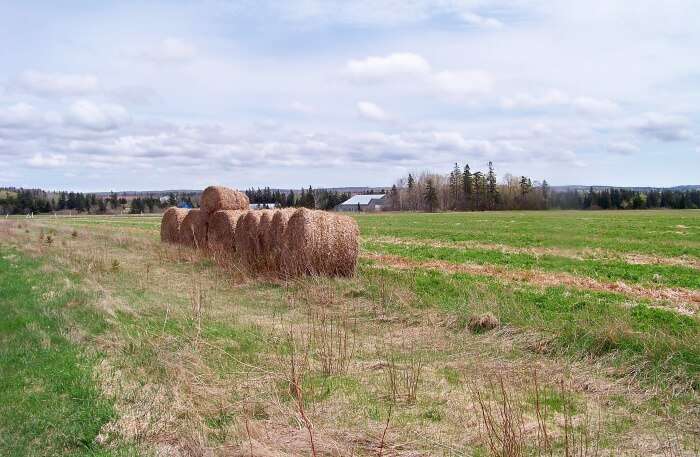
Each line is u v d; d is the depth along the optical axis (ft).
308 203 289.74
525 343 28.84
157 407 20.85
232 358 26.71
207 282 49.11
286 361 26.20
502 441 17.40
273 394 22.31
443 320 33.47
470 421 20.03
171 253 69.05
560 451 17.97
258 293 44.47
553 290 43.83
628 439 18.86
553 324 30.22
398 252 74.49
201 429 19.08
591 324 29.63
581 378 24.26
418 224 146.00
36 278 47.09
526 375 24.82
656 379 23.63
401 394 22.57
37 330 30.40
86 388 22.21
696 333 29.12
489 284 45.70
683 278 52.19
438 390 23.12
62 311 34.78
